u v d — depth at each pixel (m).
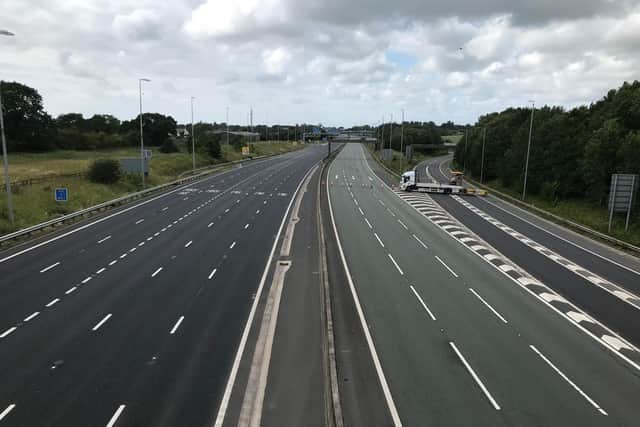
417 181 78.19
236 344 19.39
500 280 29.22
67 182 57.69
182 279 27.30
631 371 18.31
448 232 43.25
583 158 64.88
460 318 23.00
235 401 15.37
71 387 15.77
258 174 89.62
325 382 16.72
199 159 104.38
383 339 20.45
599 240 42.34
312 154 159.25
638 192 53.38
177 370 17.14
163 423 14.03
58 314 21.80
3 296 23.88
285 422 14.37
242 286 26.44
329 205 57.00
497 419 14.81
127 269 28.84
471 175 104.19
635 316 24.19
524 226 48.03
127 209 49.44
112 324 20.88
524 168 74.38
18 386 15.72
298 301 24.42
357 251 35.28
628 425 14.70
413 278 29.06
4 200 43.66
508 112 126.62
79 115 176.00
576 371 18.14
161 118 164.38
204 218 45.84
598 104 77.31
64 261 30.16
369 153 164.25
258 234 39.47
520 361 18.78
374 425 14.40
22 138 116.69
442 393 16.25
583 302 25.91
